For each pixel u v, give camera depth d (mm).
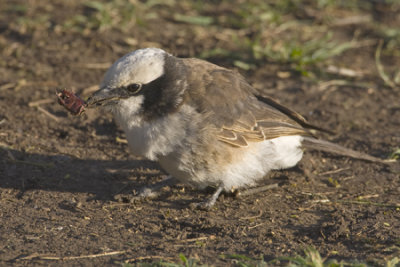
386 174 12281
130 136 10547
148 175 12102
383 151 13203
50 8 20594
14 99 14898
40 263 8656
